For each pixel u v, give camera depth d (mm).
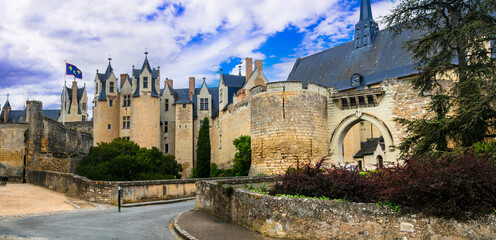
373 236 8602
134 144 38312
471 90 14273
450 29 16391
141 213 14523
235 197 11703
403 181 8742
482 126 14078
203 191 14680
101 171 29781
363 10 41438
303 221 9305
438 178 8172
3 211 13727
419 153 14750
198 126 57250
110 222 12117
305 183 10727
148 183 18719
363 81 36219
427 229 8148
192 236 9836
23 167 29734
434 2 17141
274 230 9594
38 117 28188
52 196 18906
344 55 41562
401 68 33375
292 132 28359
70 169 30234
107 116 54875
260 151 29406
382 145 42531
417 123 15648
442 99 15727
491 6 15508
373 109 28312
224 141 47906
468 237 7734
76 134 33875
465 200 7930
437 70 16219
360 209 8852
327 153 29812
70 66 43000
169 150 57438
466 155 8867
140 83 52406
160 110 58438
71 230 10352
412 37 34969
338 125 29844
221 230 10562
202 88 58406
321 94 30109
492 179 7801
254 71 50406
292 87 28953
